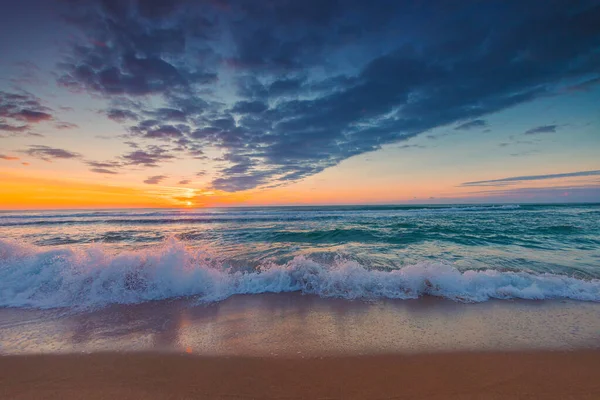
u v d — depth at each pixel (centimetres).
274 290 518
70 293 482
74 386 251
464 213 2731
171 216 2734
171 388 247
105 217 2694
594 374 264
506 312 417
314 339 336
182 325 379
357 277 552
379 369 273
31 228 1817
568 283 523
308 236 1227
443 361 287
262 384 251
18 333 355
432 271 542
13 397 237
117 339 339
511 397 233
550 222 1672
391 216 2419
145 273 521
